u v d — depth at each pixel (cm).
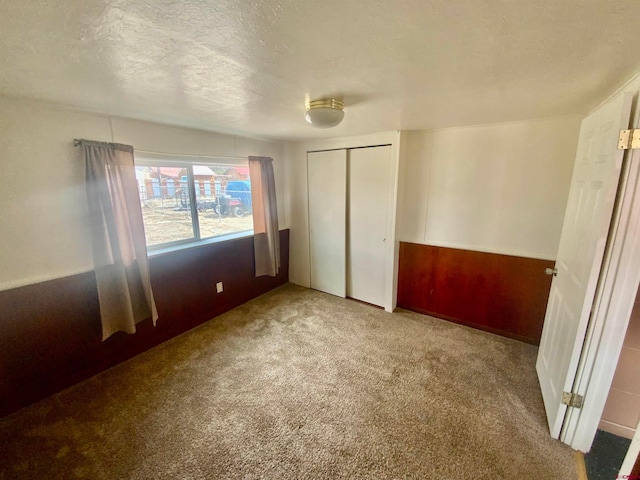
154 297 257
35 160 183
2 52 104
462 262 287
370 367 228
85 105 185
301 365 232
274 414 183
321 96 162
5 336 179
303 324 300
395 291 329
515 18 81
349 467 148
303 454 155
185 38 94
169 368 230
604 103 165
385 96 161
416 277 320
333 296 373
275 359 240
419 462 150
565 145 223
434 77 130
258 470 147
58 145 191
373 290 342
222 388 207
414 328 290
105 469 148
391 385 208
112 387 208
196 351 253
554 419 163
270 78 132
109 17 80
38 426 175
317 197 366
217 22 83
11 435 168
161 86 145
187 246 285
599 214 137
